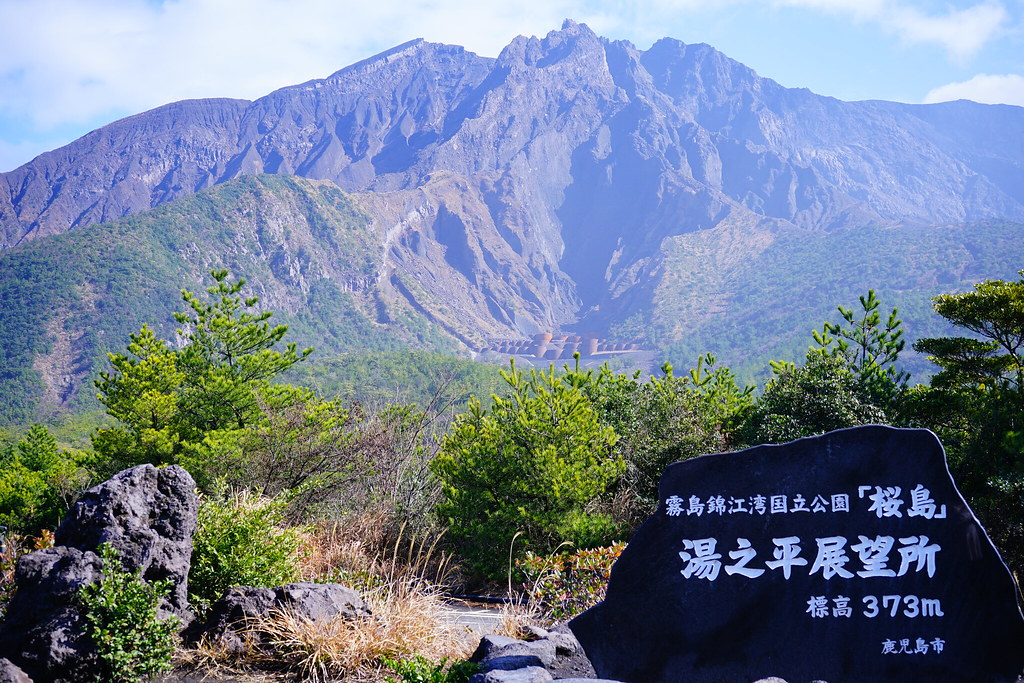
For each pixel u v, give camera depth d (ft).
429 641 17.79
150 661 15.60
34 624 15.51
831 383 35.50
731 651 13.83
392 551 30.99
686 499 14.34
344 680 15.98
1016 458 27.89
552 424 34.22
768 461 14.32
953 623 13.67
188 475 17.97
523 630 19.42
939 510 13.96
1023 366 31.76
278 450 37.99
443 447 37.81
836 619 13.80
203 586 18.67
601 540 32.30
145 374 44.34
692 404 40.40
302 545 24.88
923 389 34.45
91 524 16.71
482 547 31.68
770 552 14.06
